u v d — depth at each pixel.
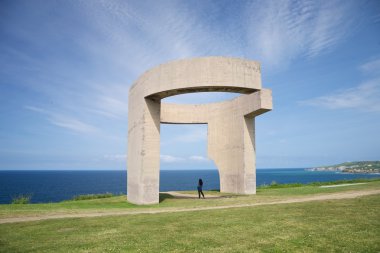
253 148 21.42
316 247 6.16
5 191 61.59
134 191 17.31
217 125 24.48
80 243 7.10
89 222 9.73
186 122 25.30
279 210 10.54
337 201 11.97
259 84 17.30
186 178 139.75
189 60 16.30
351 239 6.62
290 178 117.38
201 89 16.77
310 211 10.02
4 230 8.79
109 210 13.00
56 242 7.27
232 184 22.34
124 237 7.53
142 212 12.12
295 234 7.18
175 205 14.80
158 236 7.52
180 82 16.17
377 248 6.01
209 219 9.50
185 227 8.45
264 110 18.38
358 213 9.35
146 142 16.77
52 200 43.28
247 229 7.89
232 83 16.27
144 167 16.50
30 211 12.48
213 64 16.20
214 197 19.39
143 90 17.30
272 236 7.11
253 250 6.14
